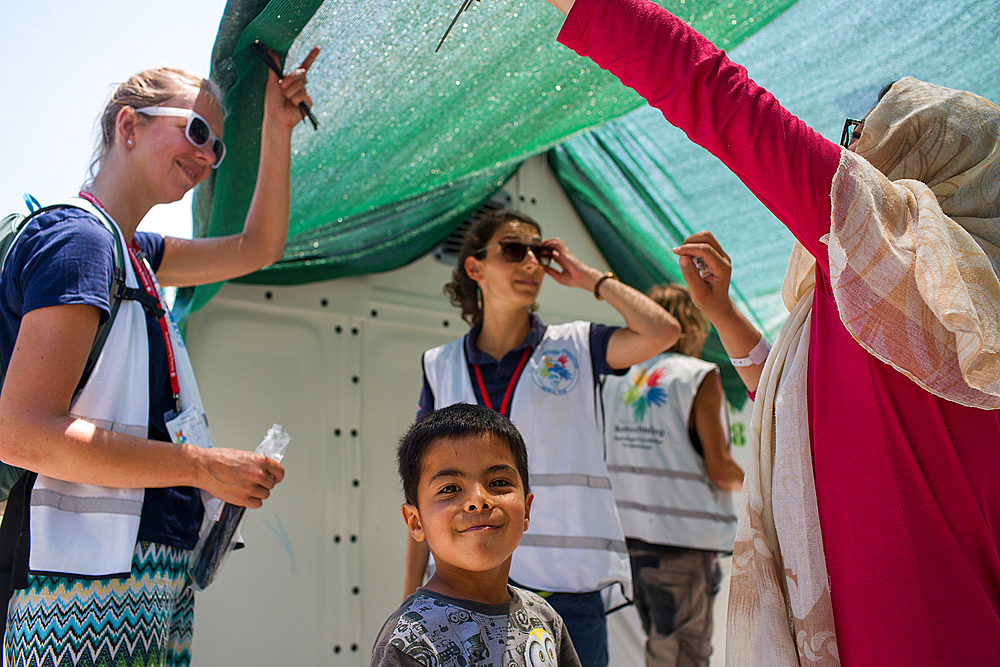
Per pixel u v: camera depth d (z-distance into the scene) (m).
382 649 1.32
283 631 2.87
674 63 1.23
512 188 3.92
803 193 1.19
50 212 1.74
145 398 1.77
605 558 2.20
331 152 2.63
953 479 1.16
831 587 1.22
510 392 2.43
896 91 1.36
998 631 1.08
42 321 1.59
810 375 1.34
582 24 1.27
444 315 3.64
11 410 1.54
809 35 2.21
